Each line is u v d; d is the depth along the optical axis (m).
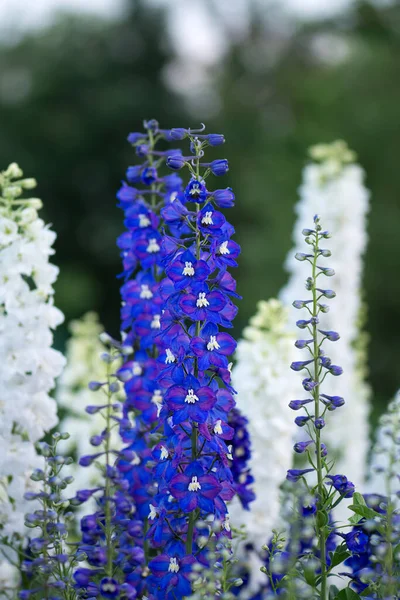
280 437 5.22
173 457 3.27
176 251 3.34
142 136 4.34
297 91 27.08
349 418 7.40
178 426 3.27
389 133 23.47
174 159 3.24
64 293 22.94
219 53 34.34
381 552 2.99
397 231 22.20
